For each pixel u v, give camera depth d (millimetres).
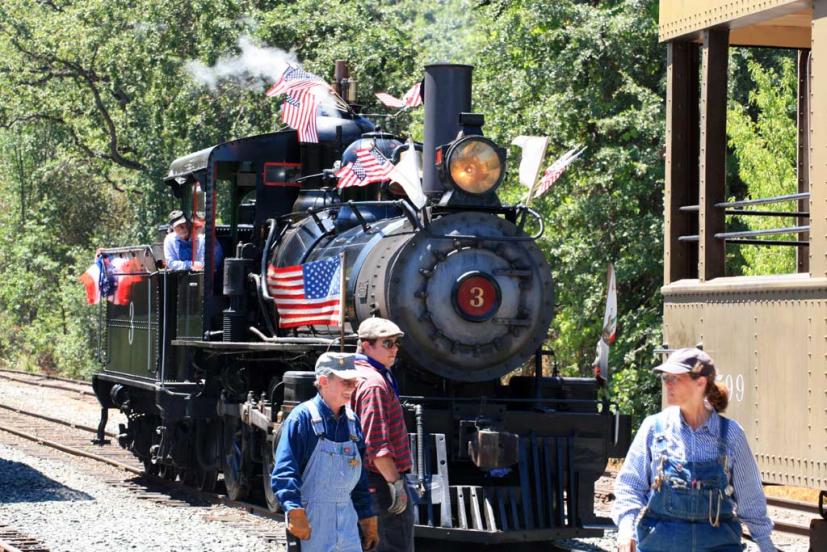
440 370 11492
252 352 14273
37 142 48844
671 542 5895
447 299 11477
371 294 11695
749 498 5953
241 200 15531
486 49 24953
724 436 5910
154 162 39844
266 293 13727
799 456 7883
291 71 14508
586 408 11891
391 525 7934
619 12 23500
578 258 22516
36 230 49875
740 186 23516
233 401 14656
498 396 12352
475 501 10508
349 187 13766
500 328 11664
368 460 7855
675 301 9398
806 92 10664
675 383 5902
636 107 22984
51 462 18547
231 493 14477
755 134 20672
